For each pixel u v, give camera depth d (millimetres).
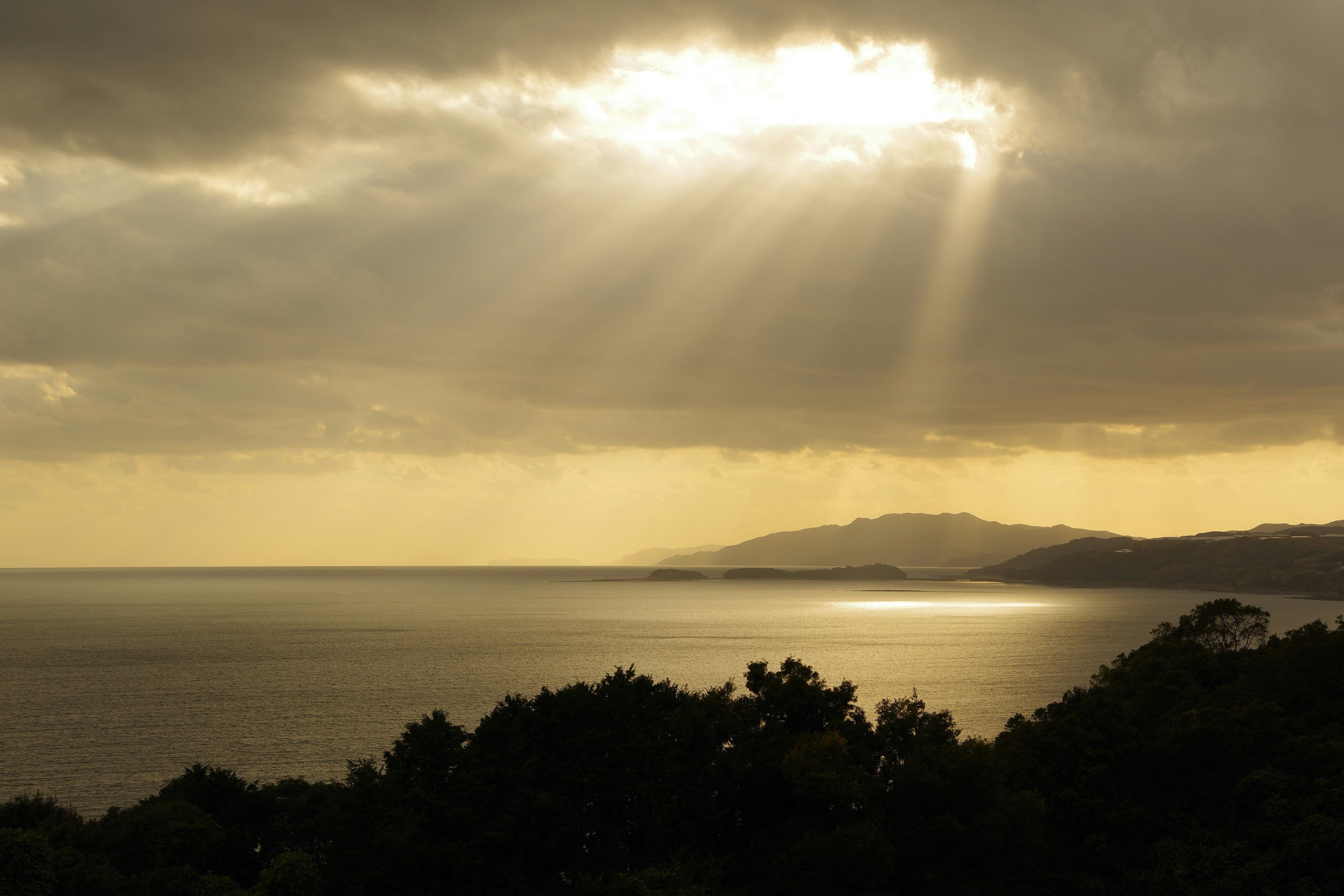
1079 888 55594
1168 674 82188
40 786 104938
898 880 56000
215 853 54438
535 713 57938
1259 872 50812
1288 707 71500
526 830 52094
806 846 52188
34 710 152750
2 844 48656
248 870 55031
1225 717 64625
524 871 51531
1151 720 73125
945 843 54906
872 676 197750
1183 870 53906
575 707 57438
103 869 51250
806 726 65250
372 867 49656
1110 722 64875
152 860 53031
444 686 178625
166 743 126312
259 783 103188
